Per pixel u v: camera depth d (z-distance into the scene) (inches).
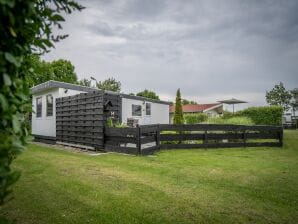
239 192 141.2
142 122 626.8
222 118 597.9
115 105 371.2
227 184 157.5
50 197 126.1
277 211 114.3
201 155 285.3
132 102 592.4
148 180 163.2
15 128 47.1
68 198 125.4
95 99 322.7
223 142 380.8
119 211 110.9
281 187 151.9
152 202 123.1
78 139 355.6
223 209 116.0
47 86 433.7
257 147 371.6
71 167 199.0
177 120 675.4
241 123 503.2
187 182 160.4
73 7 53.9
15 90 50.9
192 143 360.8
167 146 326.0
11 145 46.8
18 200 120.3
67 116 386.6
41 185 146.2
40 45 54.1
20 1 46.5
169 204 121.0
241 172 193.0
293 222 103.4
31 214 105.0
